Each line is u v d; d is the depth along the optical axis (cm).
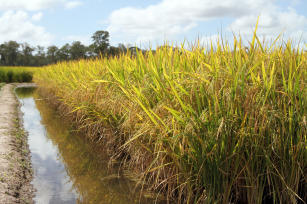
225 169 282
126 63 533
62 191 405
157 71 400
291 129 278
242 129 271
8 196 360
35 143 666
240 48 303
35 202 367
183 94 319
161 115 335
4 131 709
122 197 378
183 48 387
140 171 437
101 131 596
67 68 1105
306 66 312
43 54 10700
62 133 760
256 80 292
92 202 369
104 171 475
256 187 283
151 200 362
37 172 481
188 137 289
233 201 309
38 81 2130
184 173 300
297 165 279
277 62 314
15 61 10981
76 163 525
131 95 410
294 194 280
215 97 281
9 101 1365
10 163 480
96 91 573
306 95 280
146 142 378
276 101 293
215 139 279
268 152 279
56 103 1134
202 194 293
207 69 328
